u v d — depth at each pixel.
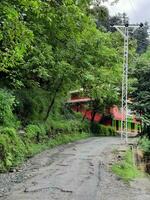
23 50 12.34
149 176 19.23
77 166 19.81
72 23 21.36
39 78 31.48
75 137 38.22
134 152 28.64
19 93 29.52
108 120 58.16
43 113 32.97
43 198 12.97
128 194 14.17
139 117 35.91
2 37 12.33
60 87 32.97
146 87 36.50
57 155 23.97
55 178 16.44
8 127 22.58
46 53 27.70
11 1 12.12
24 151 22.34
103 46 33.81
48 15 16.78
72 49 30.70
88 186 15.08
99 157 23.56
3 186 14.64
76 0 21.41
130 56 48.75
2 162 18.31
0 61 14.46
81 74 31.92
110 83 39.12
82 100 51.34
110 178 16.97
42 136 28.16
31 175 17.06
